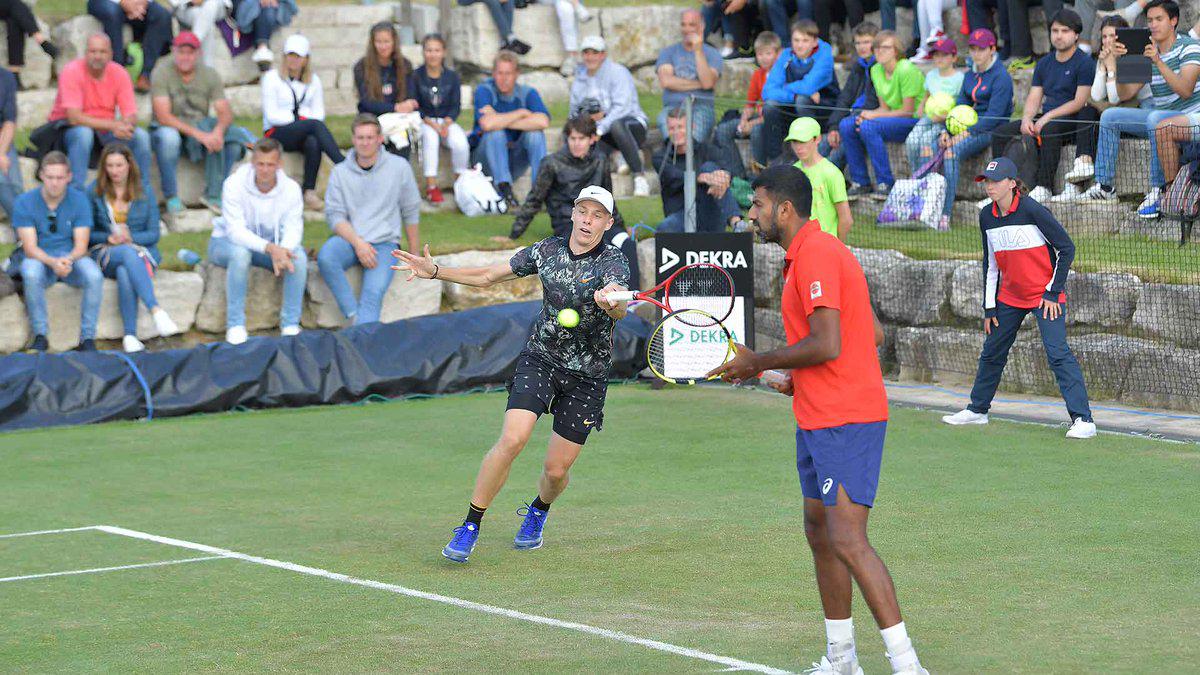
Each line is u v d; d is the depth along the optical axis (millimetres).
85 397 14445
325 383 15320
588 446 12656
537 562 8578
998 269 12641
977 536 8930
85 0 22781
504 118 20281
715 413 14297
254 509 10367
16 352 15812
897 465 11391
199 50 20516
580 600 7637
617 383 16531
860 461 5875
